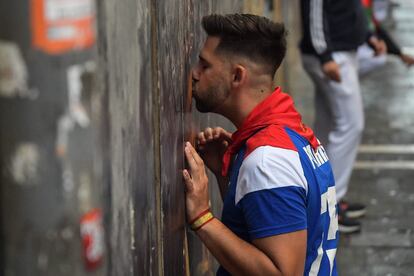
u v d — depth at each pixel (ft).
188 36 9.70
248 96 8.63
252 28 8.55
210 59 8.72
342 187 20.25
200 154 10.01
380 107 31.24
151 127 7.61
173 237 8.71
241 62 8.59
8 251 4.58
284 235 7.88
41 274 4.62
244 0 18.31
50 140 4.58
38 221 4.58
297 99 31.22
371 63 22.38
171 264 8.65
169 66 8.42
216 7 12.89
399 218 21.70
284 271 7.85
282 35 8.69
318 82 19.83
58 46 4.60
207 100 8.77
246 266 8.02
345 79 19.49
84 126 4.84
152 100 7.68
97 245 5.04
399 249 19.75
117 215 6.05
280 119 8.42
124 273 6.36
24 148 4.52
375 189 23.75
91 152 4.93
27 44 4.50
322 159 8.76
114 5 5.97
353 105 19.71
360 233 20.58
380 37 22.36
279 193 7.91
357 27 19.27
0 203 4.53
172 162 8.53
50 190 4.59
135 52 6.85
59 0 4.61
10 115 4.48
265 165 7.98
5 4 4.44
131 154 6.64
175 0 8.80
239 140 8.55
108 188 5.65
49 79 4.57
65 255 4.68
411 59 22.49
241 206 8.24
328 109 20.51
